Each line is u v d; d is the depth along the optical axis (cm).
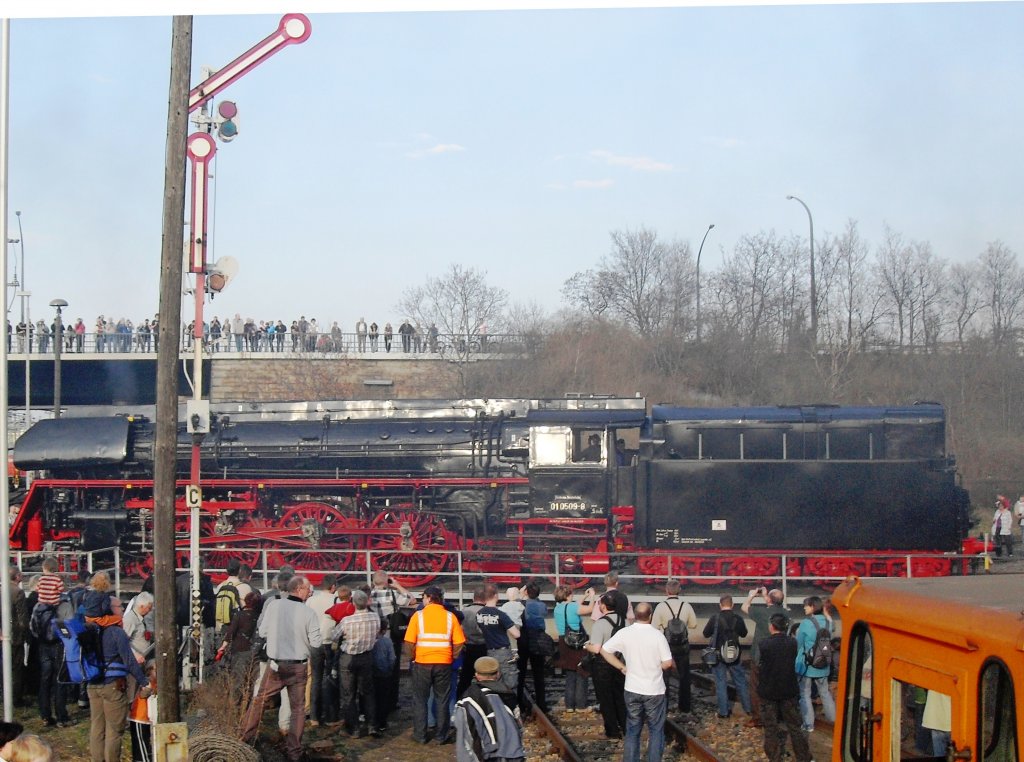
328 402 2519
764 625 1401
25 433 2489
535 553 2258
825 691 1402
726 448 2350
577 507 2347
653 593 2247
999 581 632
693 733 1386
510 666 1286
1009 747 480
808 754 1188
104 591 1114
